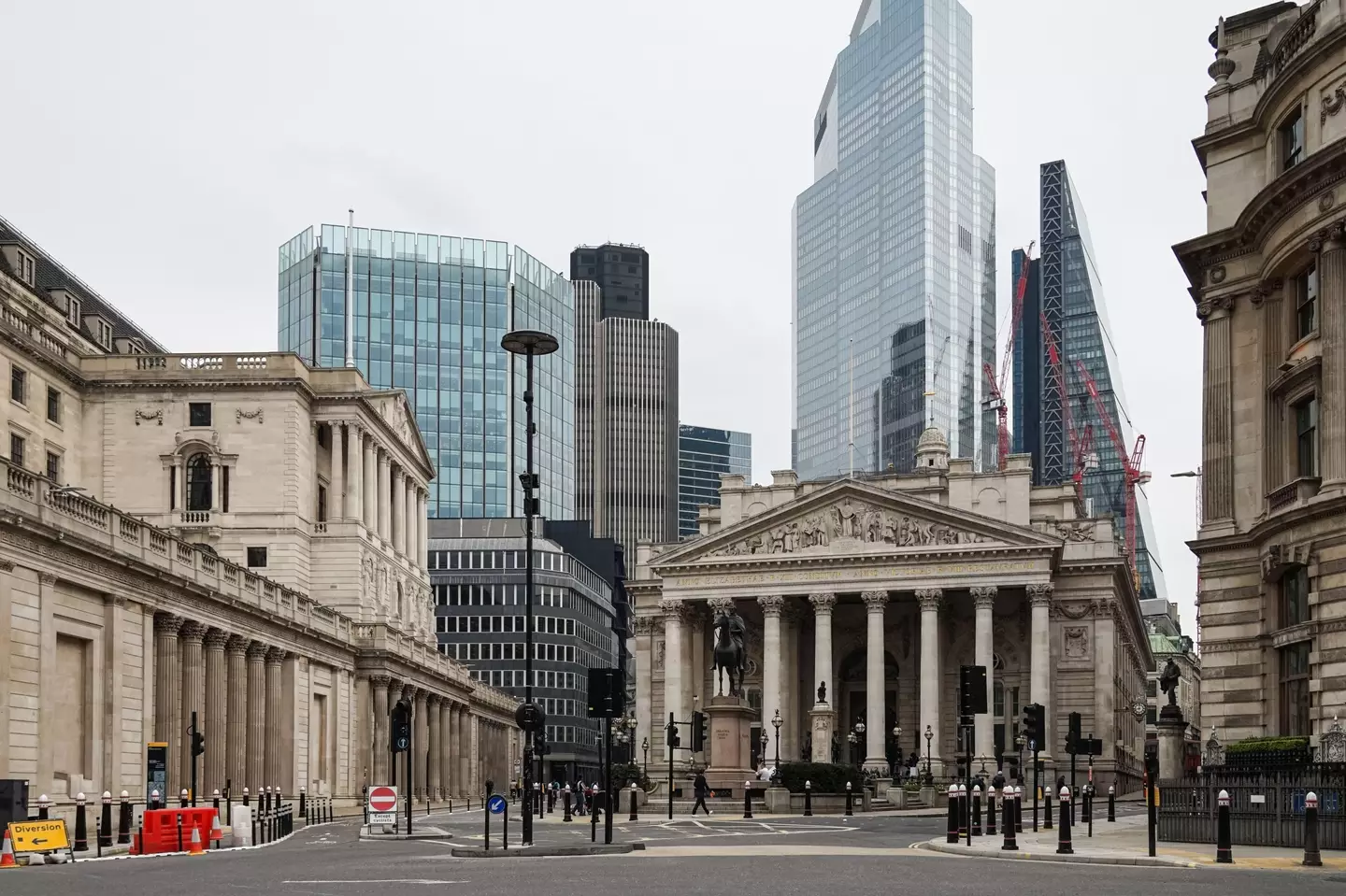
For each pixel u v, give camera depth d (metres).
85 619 61.81
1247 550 57.53
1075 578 139.62
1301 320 56.00
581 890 27.70
